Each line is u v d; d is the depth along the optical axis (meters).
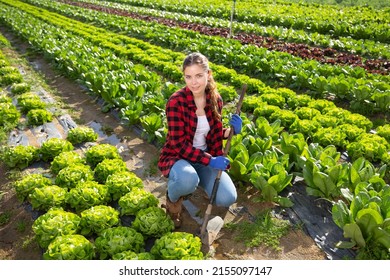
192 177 3.94
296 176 5.21
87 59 10.80
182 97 3.97
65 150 6.00
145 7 28.00
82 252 3.79
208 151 4.45
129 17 21.98
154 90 8.53
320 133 6.31
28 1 31.20
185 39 14.14
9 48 14.40
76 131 6.64
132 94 8.10
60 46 12.91
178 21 20.73
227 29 17.23
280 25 18.70
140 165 6.04
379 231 3.80
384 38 15.14
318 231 4.46
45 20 21.38
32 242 4.41
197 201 5.00
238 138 5.48
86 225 4.30
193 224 4.59
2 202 5.13
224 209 4.83
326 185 4.65
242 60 10.86
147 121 6.48
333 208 4.17
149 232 4.14
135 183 4.99
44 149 5.90
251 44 13.72
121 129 7.31
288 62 10.31
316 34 14.98
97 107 8.49
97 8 27.30
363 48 13.12
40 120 7.40
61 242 3.87
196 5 25.62
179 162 4.06
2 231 4.64
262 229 4.45
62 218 4.21
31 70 11.56
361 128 6.88
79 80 9.62
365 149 5.85
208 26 19.09
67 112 8.16
